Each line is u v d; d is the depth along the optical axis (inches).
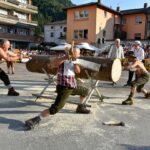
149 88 420.2
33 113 240.5
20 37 1966.0
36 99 283.4
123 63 308.5
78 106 246.2
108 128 208.8
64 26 2284.7
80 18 1582.2
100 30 1565.0
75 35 1612.9
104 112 254.7
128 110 267.6
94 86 259.0
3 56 267.3
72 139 183.2
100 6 1526.8
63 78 196.5
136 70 296.0
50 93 331.6
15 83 407.2
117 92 366.9
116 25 1700.3
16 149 164.4
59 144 173.9
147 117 245.0
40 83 418.3
